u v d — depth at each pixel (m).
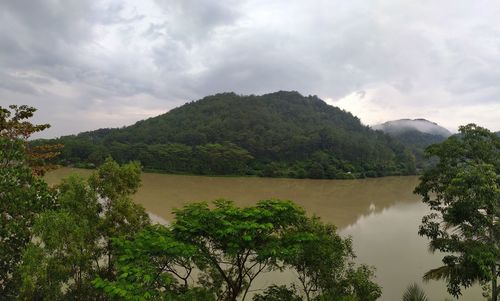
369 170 116.62
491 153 14.59
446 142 15.12
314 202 52.78
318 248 11.71
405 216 42.34
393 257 26.45
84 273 12.74
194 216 11.41
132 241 11.62
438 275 14.93
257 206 12.23
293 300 12.66
